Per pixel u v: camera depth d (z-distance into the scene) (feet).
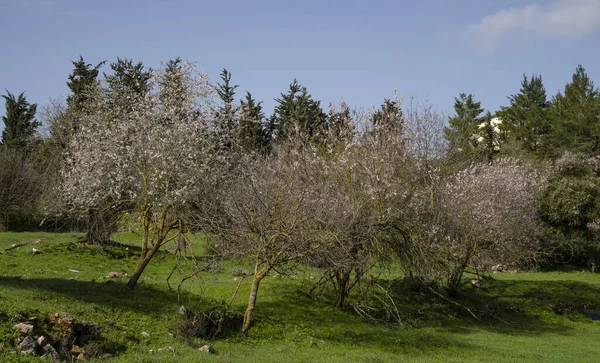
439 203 93.81
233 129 88.94
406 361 60.75
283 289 92.02
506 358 68.03
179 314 63.93
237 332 65.31
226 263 113.60
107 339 51.06
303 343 64.64
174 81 87.10
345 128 93.97
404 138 99.19
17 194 164.66
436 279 91.71
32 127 238.89
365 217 78.84
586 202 153.38
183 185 74.69
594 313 108.99
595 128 244.42
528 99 288.92
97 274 92.22
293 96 211.41
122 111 95.61
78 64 168.55
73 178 94.89
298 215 68.03
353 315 82.69
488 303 103.91
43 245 107.04
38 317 49.03
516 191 136.67
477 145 236.43
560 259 167.53
